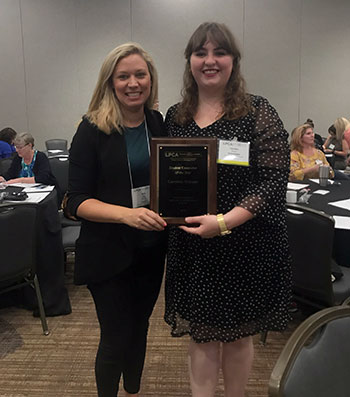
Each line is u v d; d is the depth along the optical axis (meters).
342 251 2.41
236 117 1.38
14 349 2.45
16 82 7.43
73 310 2.94
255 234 1.41
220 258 1.41
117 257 1.50
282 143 1.35
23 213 2.38
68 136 7.56
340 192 3.20
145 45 7.21
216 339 1.45
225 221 1.28
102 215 1.40
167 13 7.12
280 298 1.49
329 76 7.18
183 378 2.15
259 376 2.16
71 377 2.18
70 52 7.30
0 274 2.34
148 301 1.70
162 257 1.66
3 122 7.55
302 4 7.01
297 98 7.27
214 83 1.38
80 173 1.47
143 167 1.50
